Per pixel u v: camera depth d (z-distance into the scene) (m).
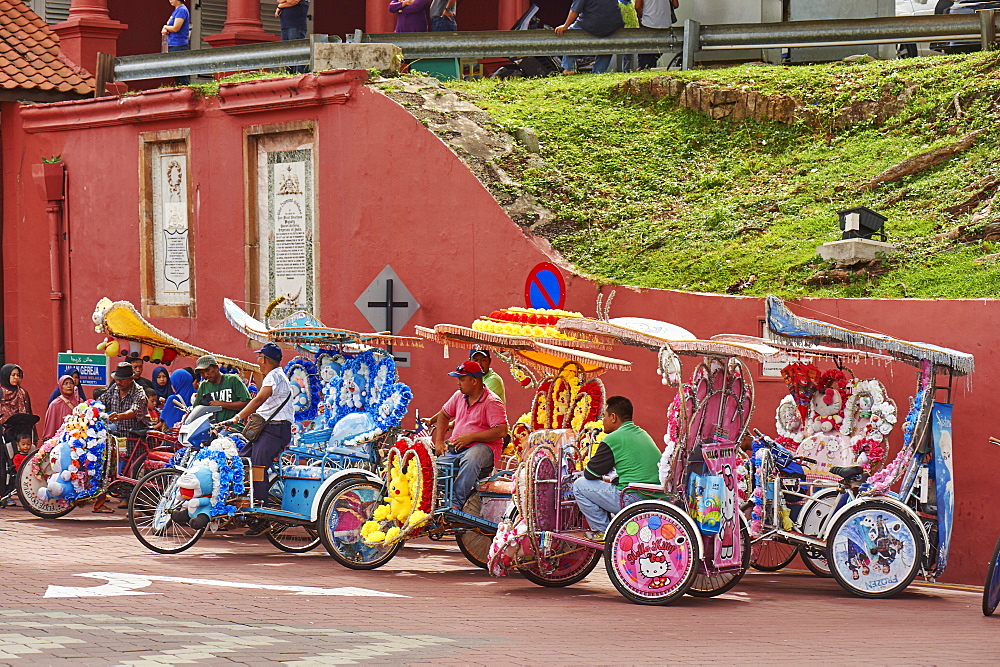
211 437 17.42
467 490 15.38
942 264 17.73
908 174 20.62
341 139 22.67
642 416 18.47
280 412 16.45
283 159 23.81
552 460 14.54
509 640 10.77
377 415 16.25
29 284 28.25
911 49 27.06
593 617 12.40
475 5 38.94
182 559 16.16
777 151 22.81
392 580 14.83
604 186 22.12
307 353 17.17
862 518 14.41
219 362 20.83
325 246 23.02
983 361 15.80
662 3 28.41
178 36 30.89
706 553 13.59
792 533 14.88
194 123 25.06
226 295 24.61
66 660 9.11
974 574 15.75
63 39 29.70
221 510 16.19
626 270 19.56
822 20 24.64
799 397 15.96
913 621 12.66
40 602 12.30
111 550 16.81
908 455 14.58
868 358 16.30
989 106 21.44
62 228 27.52
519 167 21.86
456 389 20.75
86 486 19.80
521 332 15.48
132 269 26.19
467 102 23.56
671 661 9.88
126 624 10.97
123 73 27.48
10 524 19.56
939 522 14.59
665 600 13.33
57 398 21.84
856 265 18.05
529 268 19.95
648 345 13.86
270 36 32.56
